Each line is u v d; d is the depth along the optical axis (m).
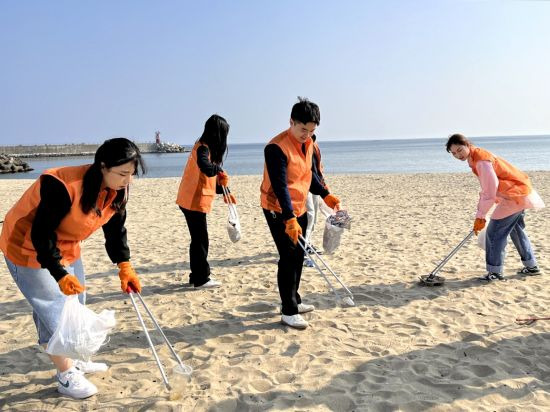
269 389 3.02
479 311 4.23
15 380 3.19
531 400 2.83
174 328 4.03
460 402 2.82
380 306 4.42
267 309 4.41
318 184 4.35
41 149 85.06
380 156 64.69
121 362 3.42
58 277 2.57
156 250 7.10
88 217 2.66
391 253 6.50
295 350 3.55
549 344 3.56
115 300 4.80
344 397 2.89
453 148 4.67
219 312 4.37
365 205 12.12
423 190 15.48
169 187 19.36
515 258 5.93
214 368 3.29
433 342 3.64
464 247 6.75
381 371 3.20
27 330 4.08
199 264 5.03
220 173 5.00
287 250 3.84
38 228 2.52
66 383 2.93
